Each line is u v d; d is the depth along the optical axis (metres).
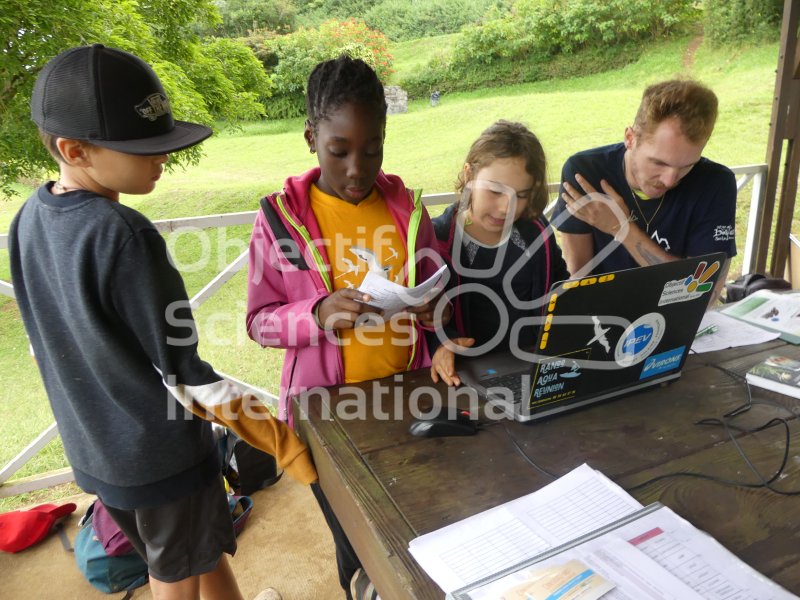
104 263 0.98
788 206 3.38
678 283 1.12
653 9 10.14
